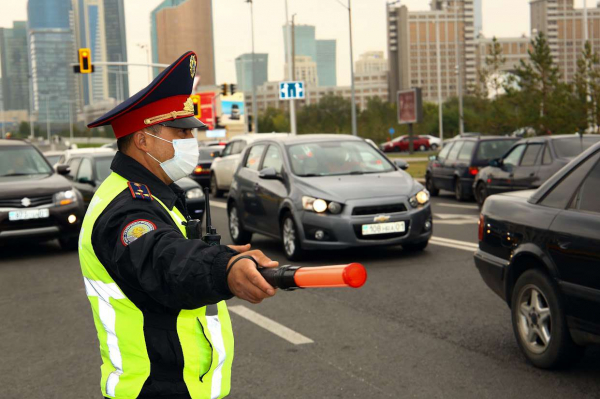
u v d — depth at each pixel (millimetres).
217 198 21859
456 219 14391
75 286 8945
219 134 64875
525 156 14469
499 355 5465
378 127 75562
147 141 2158
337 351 5715
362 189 9820
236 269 1731
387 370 5207
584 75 26312
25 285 9148
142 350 2043
